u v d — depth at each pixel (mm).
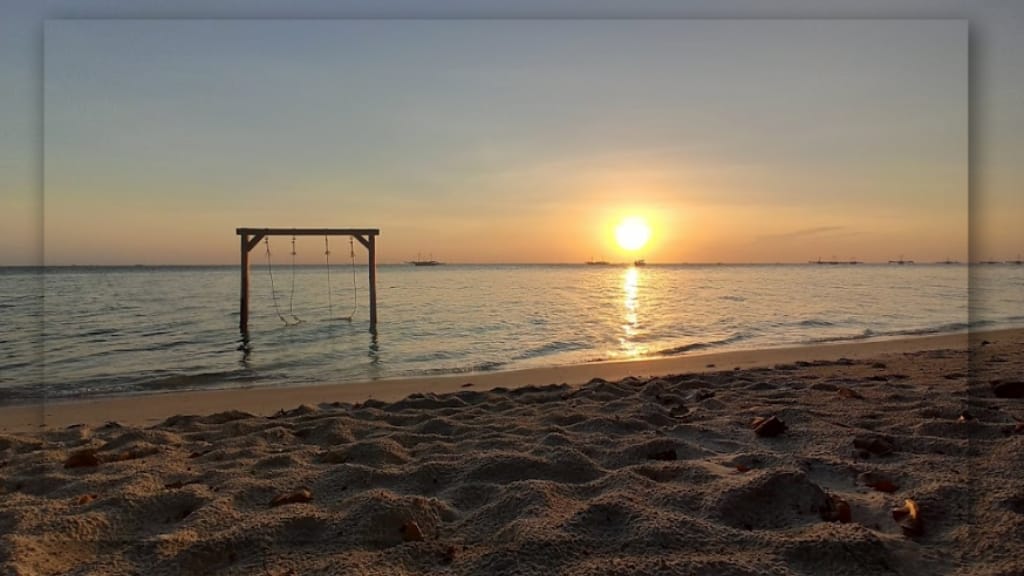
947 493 2066
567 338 9961
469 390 5406
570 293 21609
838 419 3225
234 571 1744
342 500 2195
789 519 1967
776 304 15711
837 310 13898
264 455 2889
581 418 3449
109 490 2396
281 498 2207
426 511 2057
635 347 8891
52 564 1772
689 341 9453
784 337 9750
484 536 1929
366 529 1938
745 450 2777
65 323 12016
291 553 1831
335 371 7148
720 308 14961
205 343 9734
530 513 2016
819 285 23156
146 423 4180
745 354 7465
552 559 1731
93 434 3600
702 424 3223
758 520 1972
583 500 2170
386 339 10070
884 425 3086
